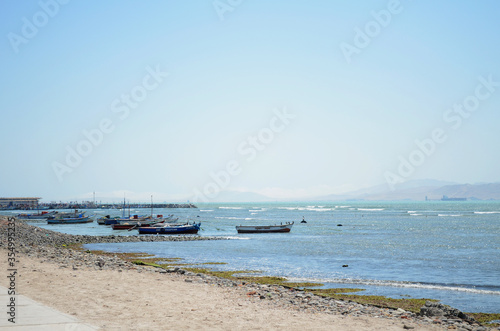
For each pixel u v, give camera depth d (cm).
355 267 3619
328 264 3806
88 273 2194
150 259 4094
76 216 13988
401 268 3581
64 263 2641
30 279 1858
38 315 1155
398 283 2809
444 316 1723
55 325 1048
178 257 4309
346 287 2638
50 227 10925
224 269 3431
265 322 1245
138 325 1109
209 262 3888
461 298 2377
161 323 1148
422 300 2228
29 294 1504
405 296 2389
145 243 6047
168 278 2308
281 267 3575
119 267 2694
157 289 1798
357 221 12825
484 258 4291
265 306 1592
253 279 2827
